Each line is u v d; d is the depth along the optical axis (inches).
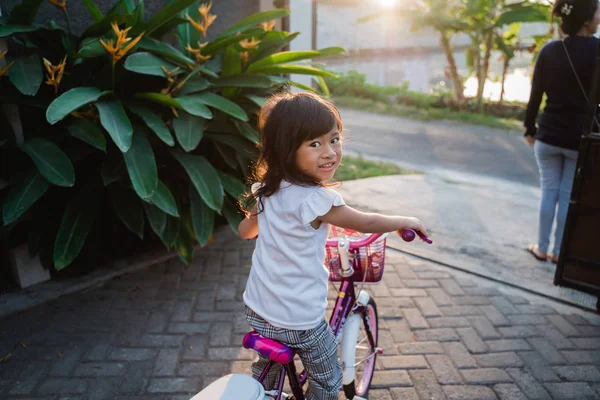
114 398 95.5
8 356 106.3
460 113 471.2
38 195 114.7
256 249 67.1
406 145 347.9
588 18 133.0
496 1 454.9
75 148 132.1
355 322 86.7
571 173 149.0
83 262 138.4
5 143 122.1
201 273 145.0
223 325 120.0
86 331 115.9
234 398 55.0
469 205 211.9
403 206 207.5
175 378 101.4
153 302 129.2
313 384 70.3
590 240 127.3
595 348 114.7
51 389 97.1
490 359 110.0
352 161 285.6
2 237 125.0
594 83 120.5
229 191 144.5
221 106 135.9
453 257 160.1
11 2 143.5
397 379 102.8
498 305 132.1
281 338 64.6
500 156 321.7
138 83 143.6
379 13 487.8
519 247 170.6
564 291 139.6
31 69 115.8
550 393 100.0
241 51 154.1
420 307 130.0
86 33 133.7
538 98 150.3
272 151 61.1
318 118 58.1
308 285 63.5
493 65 828.6
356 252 83.5
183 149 139.6
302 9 262.8
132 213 133.2
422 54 864.3
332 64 731.4
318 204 60.3
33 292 130.3
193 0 127.7
